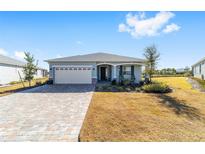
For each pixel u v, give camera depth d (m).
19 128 6.13
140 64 22.50
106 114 8.06
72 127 6.24
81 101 11.22
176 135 5.60
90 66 22.16
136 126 6.42
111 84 21.36
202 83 21.34
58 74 22.27
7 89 18.41
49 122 6.81
